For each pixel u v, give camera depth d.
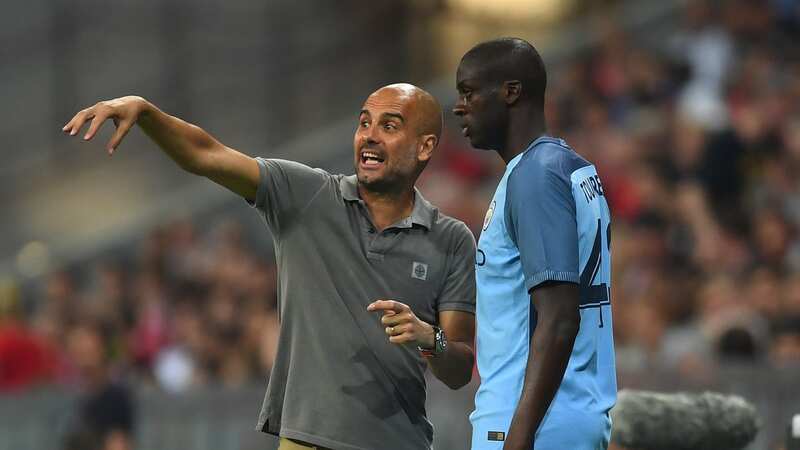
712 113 44.25
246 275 42.91
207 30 64.31
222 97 63.72
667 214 39.91
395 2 61.97
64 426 33.34
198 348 38.44
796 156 42.16
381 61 62.12
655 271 37.09
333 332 15.30
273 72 63.81
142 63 64.00
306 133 62.62
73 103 63.28
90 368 33.28
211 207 53.09
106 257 53.53
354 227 15.57
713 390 28.16
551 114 46.91
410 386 15.52
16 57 63.84
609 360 13.41
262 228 52.22
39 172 61.50
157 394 32.69
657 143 43.31
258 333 37.88
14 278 53.59
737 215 39.03
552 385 12.56
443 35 60.84
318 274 15.43
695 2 51.03
